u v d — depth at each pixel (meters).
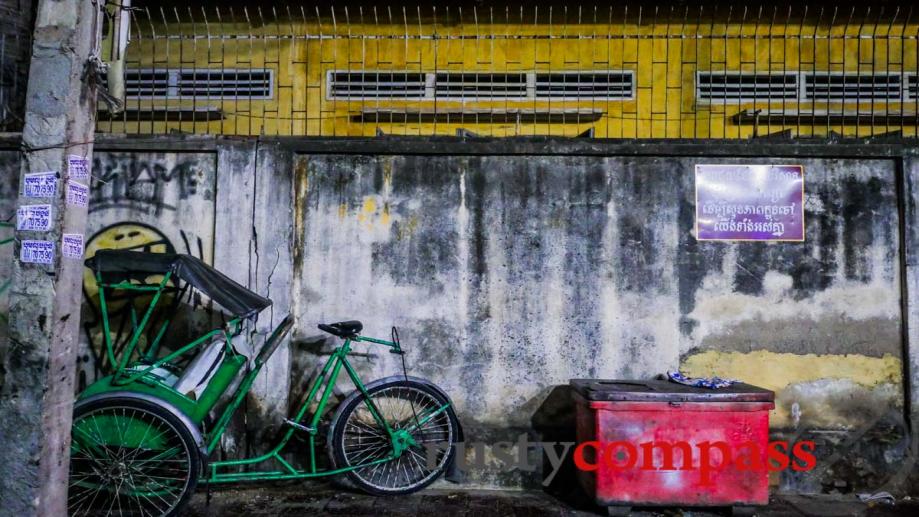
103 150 4.55
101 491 3.80
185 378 3.81
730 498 3.74
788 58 6.68
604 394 3.78
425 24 6.75
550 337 4.45
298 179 4.56
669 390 3.82
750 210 4.48
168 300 4.50
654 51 6.68
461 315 4.47
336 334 4.13
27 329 3.09
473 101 6.63
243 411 4.39
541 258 4.48
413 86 6.66
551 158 4.54
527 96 6.64
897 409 4.35
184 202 4.54
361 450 4.36
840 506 4.07
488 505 4.05
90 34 3.29
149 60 6.63
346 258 4.52
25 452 3.04
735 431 3.76
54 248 3.12
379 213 4.54
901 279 4.41
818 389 4.38
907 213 4.40
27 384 3.07
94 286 4.50
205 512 3.88
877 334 4.39
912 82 6.58
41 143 3.15
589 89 6.65
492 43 6.68
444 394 4.28
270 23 6.74
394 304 4.49
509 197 4.52
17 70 5.11
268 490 4.27
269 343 4.13
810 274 4.44
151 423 3.67
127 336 4.47
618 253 4.47
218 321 4.49
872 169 4.49
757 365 4.41
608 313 4.45
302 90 6.65
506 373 4.44
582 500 4.16
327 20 6.75
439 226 4.52
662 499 3.75
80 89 3.24
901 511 3.98
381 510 3.94
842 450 4.32
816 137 4.49
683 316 4.43
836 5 6.65
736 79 6.66
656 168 4.52
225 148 4.52
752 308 4.43
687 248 4.46
